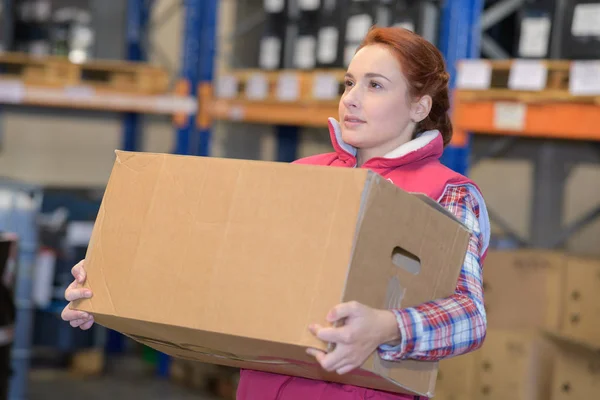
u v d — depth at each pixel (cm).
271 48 436
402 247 131
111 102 469
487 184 415
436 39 366
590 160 381
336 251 123
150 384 461
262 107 433
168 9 583
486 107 329
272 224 129
